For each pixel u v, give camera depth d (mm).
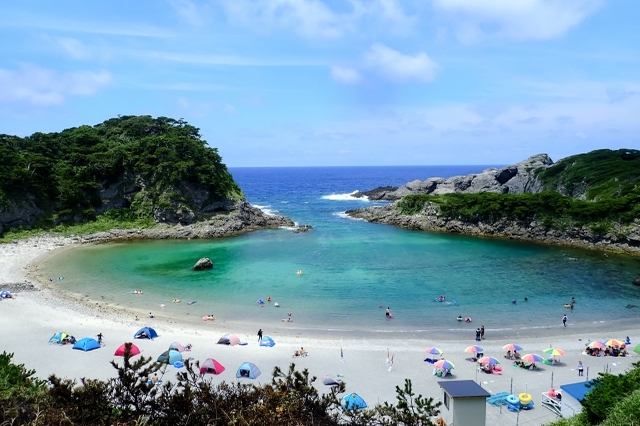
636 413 18078
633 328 52062
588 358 43062
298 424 11297
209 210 119375
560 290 66812
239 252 89688
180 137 124750
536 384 37469
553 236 104438
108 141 134125
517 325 52844
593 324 53375
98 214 113062
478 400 24891
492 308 58656
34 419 10680
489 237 109000
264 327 51438
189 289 65375
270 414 11180
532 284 69625
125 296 61750
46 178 108188
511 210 111125
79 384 34688
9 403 11484
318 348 45062
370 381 37875
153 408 11367
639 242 93438
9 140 114188
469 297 62875
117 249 91438
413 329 51312
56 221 104750
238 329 50656
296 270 75875
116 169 117938
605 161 146000
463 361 42406
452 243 100875
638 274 76312
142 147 123188
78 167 115250
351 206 172625
